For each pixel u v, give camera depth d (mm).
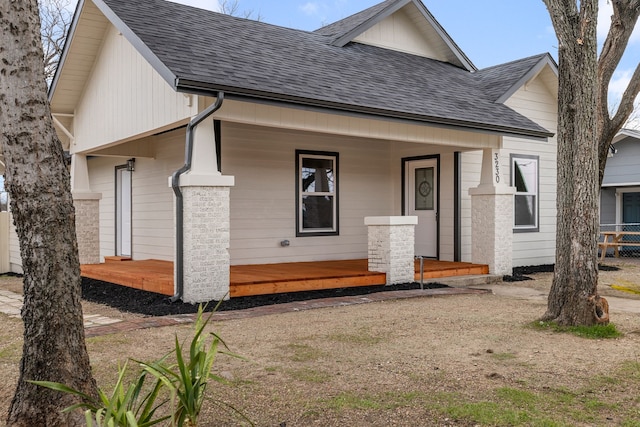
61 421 3180
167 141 11141
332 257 11766
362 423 3545
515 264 12953
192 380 2963
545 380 4352
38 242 3223
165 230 11281
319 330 6098
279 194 10977
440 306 7660
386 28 13039
